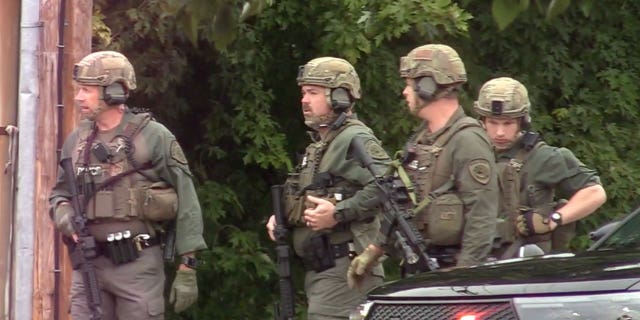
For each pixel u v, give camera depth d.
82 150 28.62
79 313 28.70
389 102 45.72
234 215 46.66
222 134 45.09
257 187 47.56
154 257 28.88
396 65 45.44
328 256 27.81
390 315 21.03
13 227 31.44
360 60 44.84
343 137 27.52
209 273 46.09
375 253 26.42
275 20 43.56
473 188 25.17
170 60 42.50
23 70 31.02
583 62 51.53
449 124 25.78
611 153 49.91
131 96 44.03
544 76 49.94
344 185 27.55
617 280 18.70
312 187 27.83
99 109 28.38
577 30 50.88
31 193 31.06
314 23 44.19
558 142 50.25
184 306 28.98
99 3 40.59
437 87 25.80
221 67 44.22
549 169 27.94
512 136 28.08
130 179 28.47
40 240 31.05
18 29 31.83
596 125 50.50
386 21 41.47
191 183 29.08
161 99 44.34
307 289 28.56
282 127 47.47
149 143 28.61
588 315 18.53
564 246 28.56
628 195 49.75
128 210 28.36
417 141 26.27
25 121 31.02
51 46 31.02
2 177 31.62
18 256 31.11
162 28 40.62
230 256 45.31
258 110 44.62
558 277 19.47
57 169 30.97
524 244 27.98
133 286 28.55
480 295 19.80
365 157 26.95
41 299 31.06
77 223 28.23
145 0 40.66
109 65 28.36
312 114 27.77
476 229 25.06
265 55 44.72
